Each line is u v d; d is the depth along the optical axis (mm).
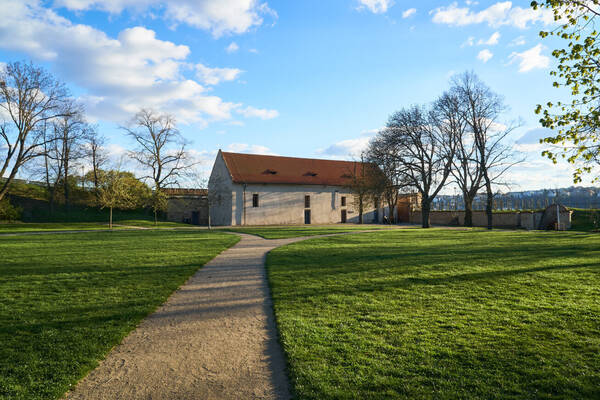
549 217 39281
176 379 4094
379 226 45250
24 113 35594
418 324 5629
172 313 6602
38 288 8297
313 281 8898
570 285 8141
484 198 46875
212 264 12078
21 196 49688
